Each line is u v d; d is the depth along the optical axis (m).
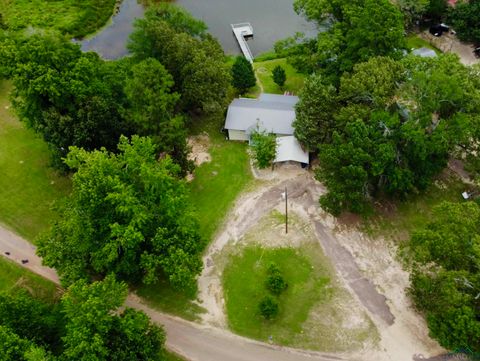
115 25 103.88
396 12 68.62
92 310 41.00
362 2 71.25
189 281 48.91
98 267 50.06
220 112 72.88
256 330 50.53
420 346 48.38
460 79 59.66
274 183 65.69
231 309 52.44
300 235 59.00
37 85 59.94
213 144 72.31
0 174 68.44
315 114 64.31
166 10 77.69
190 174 67.44
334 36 71.12
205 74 67.50
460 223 47.16
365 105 61.75
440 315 45.28
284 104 74.38
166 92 65.00
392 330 49.69
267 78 86.06
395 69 62.19
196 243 51.66
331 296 52.81
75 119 62.00
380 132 57.94
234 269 55.97
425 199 62.78
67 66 63.22
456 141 58.66
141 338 43.84
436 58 63.03
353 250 57.31
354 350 48.50
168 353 49.00
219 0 110.25
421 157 57.38
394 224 60.00
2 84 82.69
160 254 50.59
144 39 71.62
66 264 50.06
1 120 76.50
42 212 63.47
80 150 52.84
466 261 45.88
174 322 51.66
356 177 55.84
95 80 64.62
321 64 74.56
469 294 43.78
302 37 82.00
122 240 47.75
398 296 52.47
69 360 41.06
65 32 98.81
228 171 67.81
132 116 62.50
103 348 40.97
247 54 93.25
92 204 49.16
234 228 60.31
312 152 68.25
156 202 53.00
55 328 46.91
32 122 65.19
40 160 70.19
